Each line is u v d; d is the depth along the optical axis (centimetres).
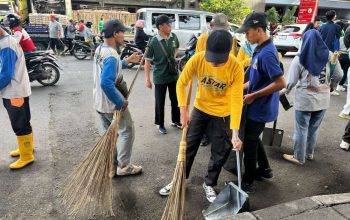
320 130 485
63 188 305
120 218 267
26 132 336
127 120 309
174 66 431
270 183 329
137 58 316
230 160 299
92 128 462
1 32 301
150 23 1074
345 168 367
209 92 265
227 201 269
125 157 323
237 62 243
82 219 264
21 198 289
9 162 355
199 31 1090
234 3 1778
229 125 271
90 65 1021
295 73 329
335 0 2464
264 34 261
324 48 319
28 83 333
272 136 366
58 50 1250
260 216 253
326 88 341
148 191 307
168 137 441
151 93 677
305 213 259
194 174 343
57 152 381
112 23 274
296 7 2322
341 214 259
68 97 627
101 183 265
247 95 270
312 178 342
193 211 279
